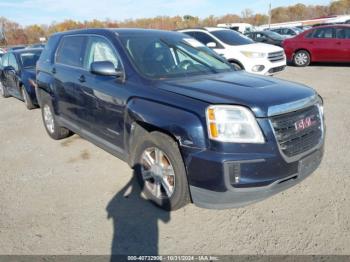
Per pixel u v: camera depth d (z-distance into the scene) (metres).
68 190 3.72
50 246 2.79
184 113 2.79
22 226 3.07
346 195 3.38
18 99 9.34
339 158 4.24
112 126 3.70
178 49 4.07
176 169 2.94
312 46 12.62
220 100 2.74
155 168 3.22
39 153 4.91
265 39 18.64
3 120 7.05
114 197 3.53
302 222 2.99
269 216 3.10
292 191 3.50
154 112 3.00
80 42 4.47
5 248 2.77
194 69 3.78
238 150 2.61
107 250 2.73
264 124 2.64
